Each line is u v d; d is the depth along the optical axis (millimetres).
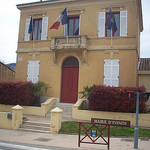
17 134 9758
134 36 15125
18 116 10922
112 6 15898
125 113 12227
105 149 7438
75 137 9344
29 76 17484
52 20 17422
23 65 17812
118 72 15148
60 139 8867
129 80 14852
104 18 16031
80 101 14469
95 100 12867
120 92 12430
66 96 16469
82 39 15461
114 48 15375
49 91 16609
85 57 15688
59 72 16594
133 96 8070
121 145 8055
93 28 16156
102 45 15727
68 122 11477
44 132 10211
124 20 15547
